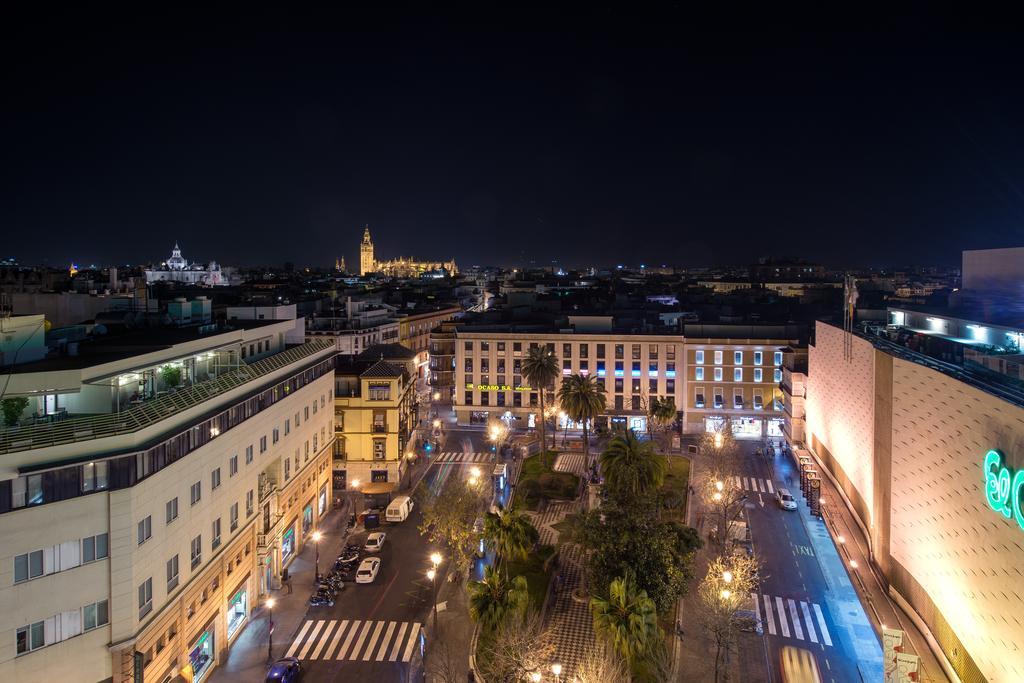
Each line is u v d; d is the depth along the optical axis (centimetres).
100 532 3547
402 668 4778
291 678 4525
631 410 11438
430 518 6266
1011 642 3597
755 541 6900
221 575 4897
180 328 6325
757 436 11038
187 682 4212
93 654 3509
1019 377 4128
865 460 6769
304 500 6938
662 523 5394
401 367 9238
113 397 4166
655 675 4250
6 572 3191
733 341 11106
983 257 7112
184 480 4322
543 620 5316
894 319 7512
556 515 7731
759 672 4722
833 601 5688
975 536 4106
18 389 3741
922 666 4678
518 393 11906
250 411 5509
